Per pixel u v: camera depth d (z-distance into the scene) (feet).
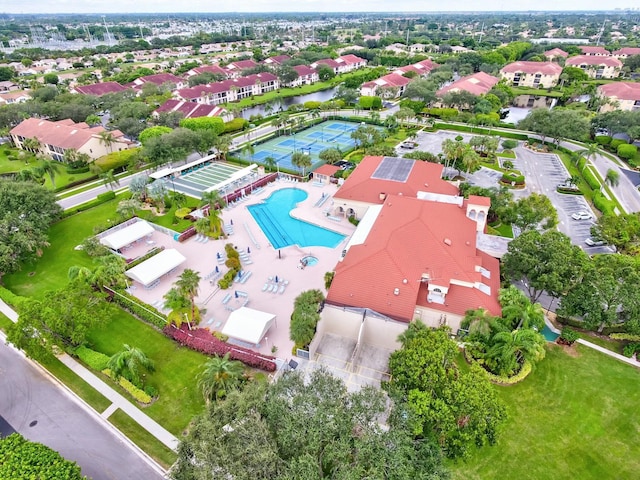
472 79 493.77
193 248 205.67
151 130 332.19
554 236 153.38
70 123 367.66
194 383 130.31
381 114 456.04
